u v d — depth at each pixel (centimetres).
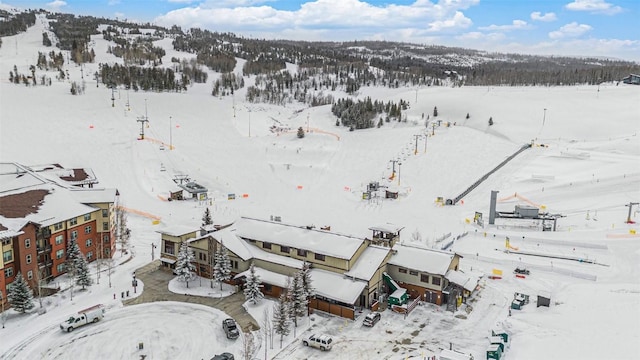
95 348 4541
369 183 11319
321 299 5406
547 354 4350
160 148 13112
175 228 6638
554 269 6688
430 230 8638
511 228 8638
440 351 4578
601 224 8431
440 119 18450
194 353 4512
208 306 5450
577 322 4975
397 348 4641
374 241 6512
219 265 5800
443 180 11788
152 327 4966
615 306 5297
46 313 5147
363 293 5484
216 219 8281
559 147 13675
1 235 5141
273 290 5691
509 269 6781
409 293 5819
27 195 6275
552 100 19238
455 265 6019
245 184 11862
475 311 5466
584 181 10644
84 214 6381
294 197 11150
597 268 6731
